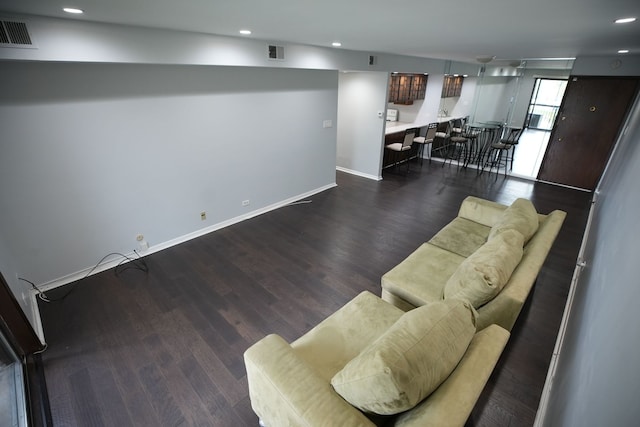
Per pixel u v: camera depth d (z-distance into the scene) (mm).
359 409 1312
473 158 7238
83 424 1860
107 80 2812
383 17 2039
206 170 3799
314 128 4953
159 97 3174
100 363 2232
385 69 5070
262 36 3020
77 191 2904
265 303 2812
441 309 1455
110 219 3182
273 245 3764
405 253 3617
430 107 7266
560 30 2412
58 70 2545
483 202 3342
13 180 2557
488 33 2658
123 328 2527
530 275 1993
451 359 1323
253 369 1508
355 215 4590
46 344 2371
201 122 3570
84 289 2965
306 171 5121
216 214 4090
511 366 2207
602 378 953
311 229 4164
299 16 2039
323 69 4309
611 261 1561
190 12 1948
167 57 2686
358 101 5922
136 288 2988
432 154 7789
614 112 5000
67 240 2963
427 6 1729
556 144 5648
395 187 5730
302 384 1380
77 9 1860
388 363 1137
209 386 2078
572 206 4910
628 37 2676
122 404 1970
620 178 2855
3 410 1801
